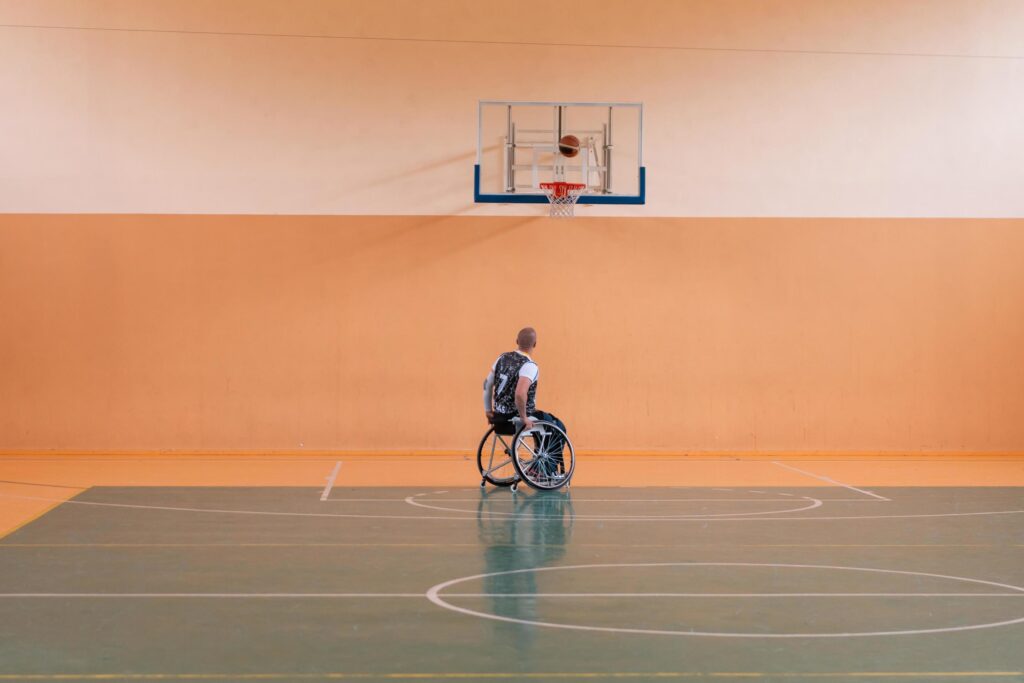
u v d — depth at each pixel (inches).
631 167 486.3
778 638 183.5
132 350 472.4
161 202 472.7
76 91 469.1
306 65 477.7
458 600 208.7
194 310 474.3
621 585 223.1
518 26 482.9
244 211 475.8
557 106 477.7
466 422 480.1
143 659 168.1
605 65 485.1
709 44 487.2
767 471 427.2
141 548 258.8
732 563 247.1
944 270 487.5
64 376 470.3
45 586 217.8
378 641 179.3
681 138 486.6
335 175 478.6
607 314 484.7
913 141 489.4
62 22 468.1
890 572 238.8
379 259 479.5
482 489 367.9
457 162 481.4
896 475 417.1
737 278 488.4
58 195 469.1
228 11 474.9
